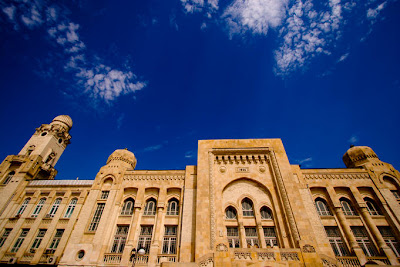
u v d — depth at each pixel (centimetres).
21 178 3134
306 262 1795
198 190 2441
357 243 2177
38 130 3959
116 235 2398
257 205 2417
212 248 2033
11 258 2427
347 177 2641
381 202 2431
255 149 2756
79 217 2455
